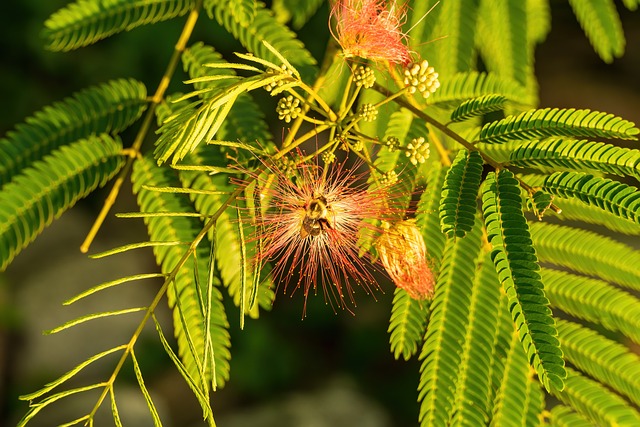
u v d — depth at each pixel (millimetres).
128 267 2270
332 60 774
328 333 2336
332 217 708
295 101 700
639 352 908
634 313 769
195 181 754
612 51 896
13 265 2273
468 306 741
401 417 2184
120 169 765
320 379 2248
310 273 714
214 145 756
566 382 768
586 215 772
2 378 2066
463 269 742
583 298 776
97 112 768
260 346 2219
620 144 1468
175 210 755
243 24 778
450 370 740
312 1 816
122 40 2178
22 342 2150
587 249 776
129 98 776
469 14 828
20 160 750
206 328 672
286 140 708
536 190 690
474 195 684
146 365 2102
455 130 777
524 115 702
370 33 715
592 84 2635
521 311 659
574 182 682
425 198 748
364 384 2238
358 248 714
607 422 761
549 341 653
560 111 695
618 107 2592
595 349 768
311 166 708
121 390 2012
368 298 2359
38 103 2254
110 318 2160
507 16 864
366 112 705
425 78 710
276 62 778
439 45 829
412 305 746
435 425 740
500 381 750
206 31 1716
